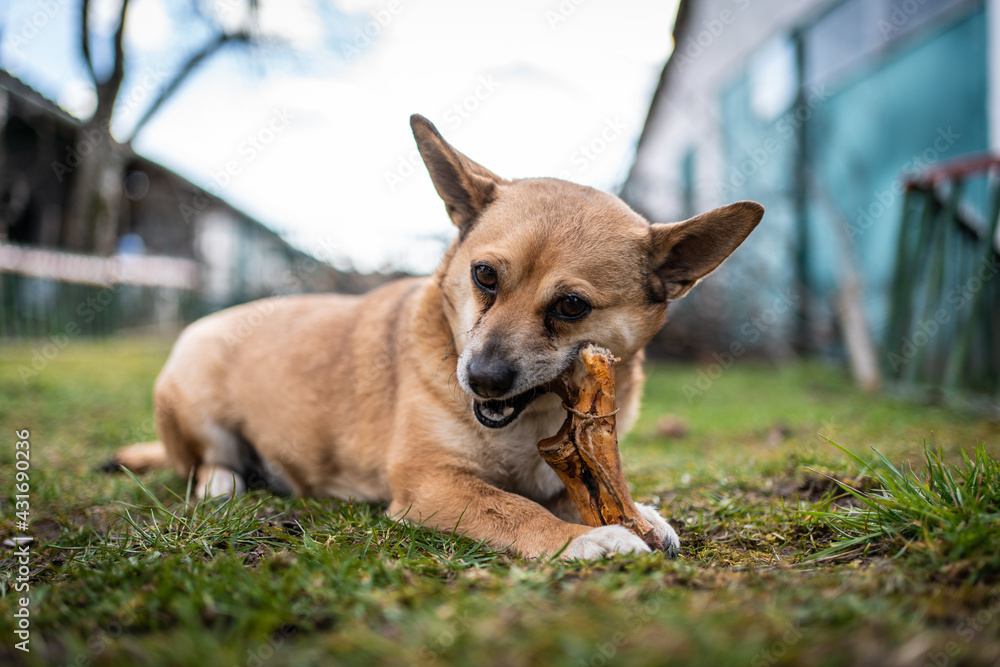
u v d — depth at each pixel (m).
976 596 0.32
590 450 0.44
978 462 0.45
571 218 0.52
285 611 0.32
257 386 0.66
